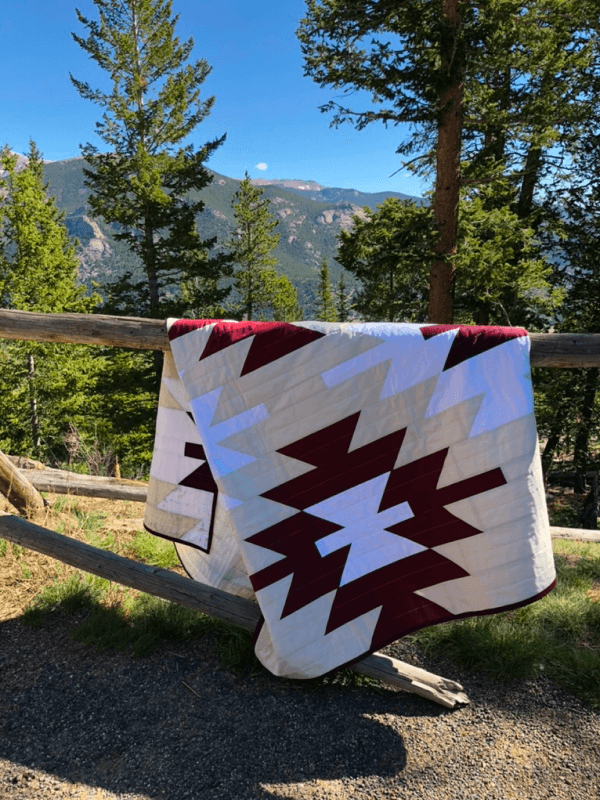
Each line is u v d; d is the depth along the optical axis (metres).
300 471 2.83
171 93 17.69
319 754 2.62
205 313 20.69
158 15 18.00
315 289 50.59
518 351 2.73
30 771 2.46
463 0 10.09
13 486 4.46
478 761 2.59
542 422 14.19
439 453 2.73
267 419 2.86
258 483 2.84
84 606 3.63
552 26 11.14
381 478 2.79
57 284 19.22
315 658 2.70
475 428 2.68
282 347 2.87
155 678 3.07
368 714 2.88
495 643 3.30
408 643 3.45
